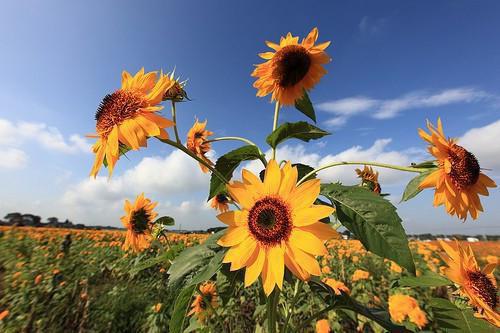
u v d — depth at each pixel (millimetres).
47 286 938
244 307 686
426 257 1021
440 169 257
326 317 573
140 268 304
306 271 197
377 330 502
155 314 760
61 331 733
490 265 287
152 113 249
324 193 235
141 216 493
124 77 287
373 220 209
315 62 379
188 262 249
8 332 708
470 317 250
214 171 261
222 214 222
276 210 218
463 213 261
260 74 390
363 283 821
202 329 464
